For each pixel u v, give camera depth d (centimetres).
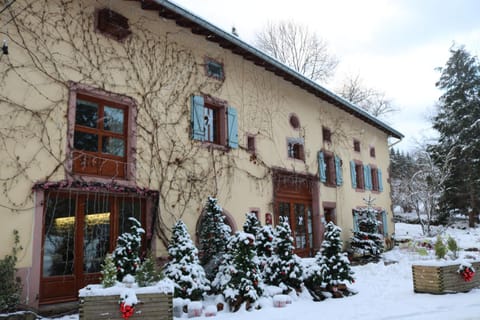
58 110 654
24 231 587
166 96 841
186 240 649
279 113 1184
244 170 1013
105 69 734
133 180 745
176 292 600
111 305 452
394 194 3259
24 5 634
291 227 1174
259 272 644
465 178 2369
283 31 2797
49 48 657
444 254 740
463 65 2562
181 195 831
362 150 1659
